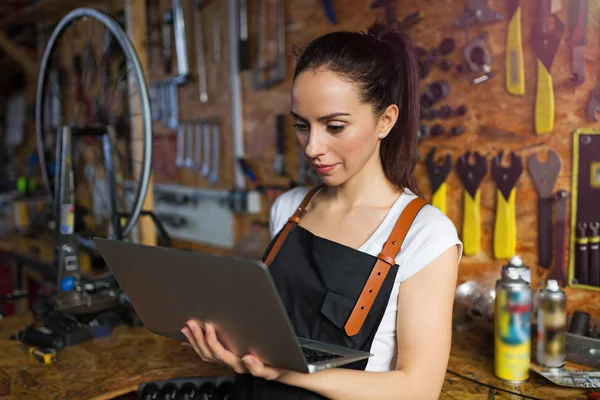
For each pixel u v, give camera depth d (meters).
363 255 1.14
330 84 1.05
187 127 3.04
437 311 1.04
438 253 1.07
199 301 0.96
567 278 1.66
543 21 1.63
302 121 1.10
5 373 1.51
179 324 1.07
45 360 1.57
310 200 1.33
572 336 1.49
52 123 3.70
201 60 2.88
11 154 4.85
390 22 1.96
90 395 1.41
